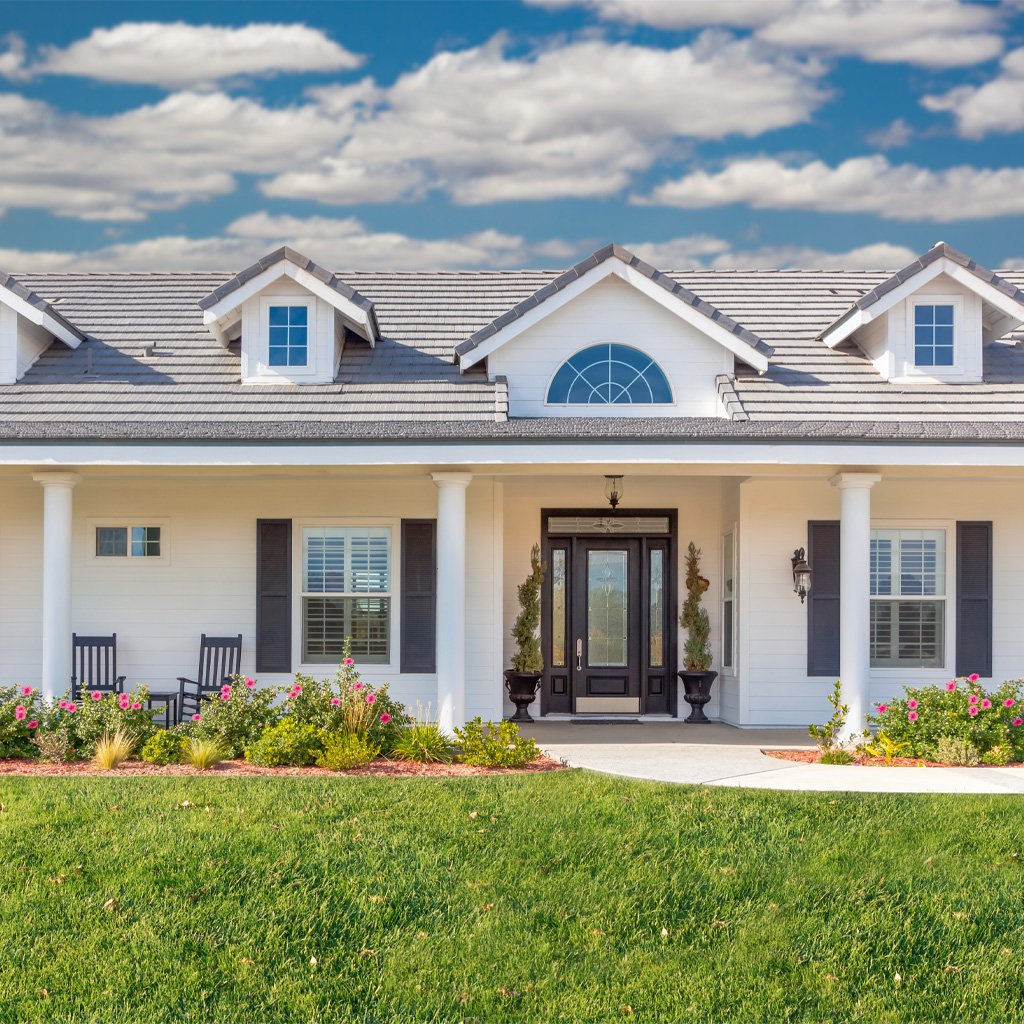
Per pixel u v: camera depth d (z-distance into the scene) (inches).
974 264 610.9
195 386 617.6
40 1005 284.5
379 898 337.1
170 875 347.9
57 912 327.9
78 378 626.5
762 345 611.5
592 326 625.0
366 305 617.9
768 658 628.7
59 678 548.7
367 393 609.0
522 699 675.4
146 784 431.2
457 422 558.6
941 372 624.4
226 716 499.2
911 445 524.4
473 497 617.9
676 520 693.3
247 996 291.4
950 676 622.2
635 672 698.8
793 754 530.3
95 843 369.1
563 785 433.1
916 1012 286.8
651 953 312.0
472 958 308.8
